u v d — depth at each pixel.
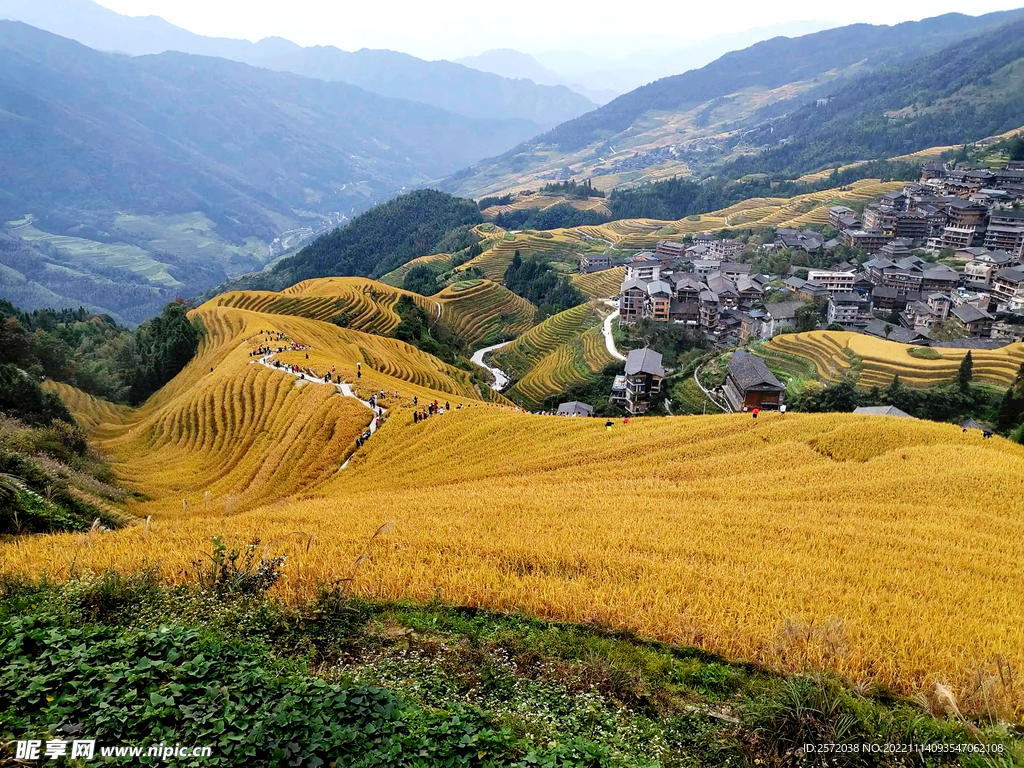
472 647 18.31
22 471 39.78
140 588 19.25
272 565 21.52
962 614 22.88
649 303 175.62
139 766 11.22
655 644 19.38
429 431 69.62
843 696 14.72
